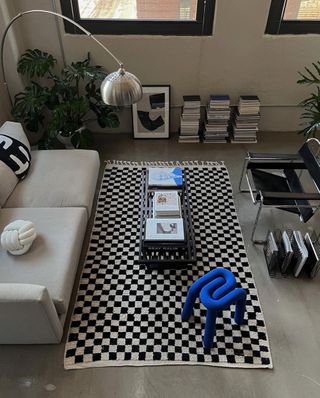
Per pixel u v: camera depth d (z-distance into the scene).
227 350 2.05
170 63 3.59
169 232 2.34
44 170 2.78
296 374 1.95
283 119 4.04
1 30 3.10
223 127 3.82
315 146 3.83
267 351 2.04
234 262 2.57
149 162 3.60
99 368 1.96
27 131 3.79
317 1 3.25
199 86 3.76
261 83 3.74
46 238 2.19
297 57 3.56
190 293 2.03
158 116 3.86
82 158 2.93
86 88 3.52
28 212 2.40
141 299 2.32
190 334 2.13
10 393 1.86
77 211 2.43
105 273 2.48
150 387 1.89
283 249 2.44
